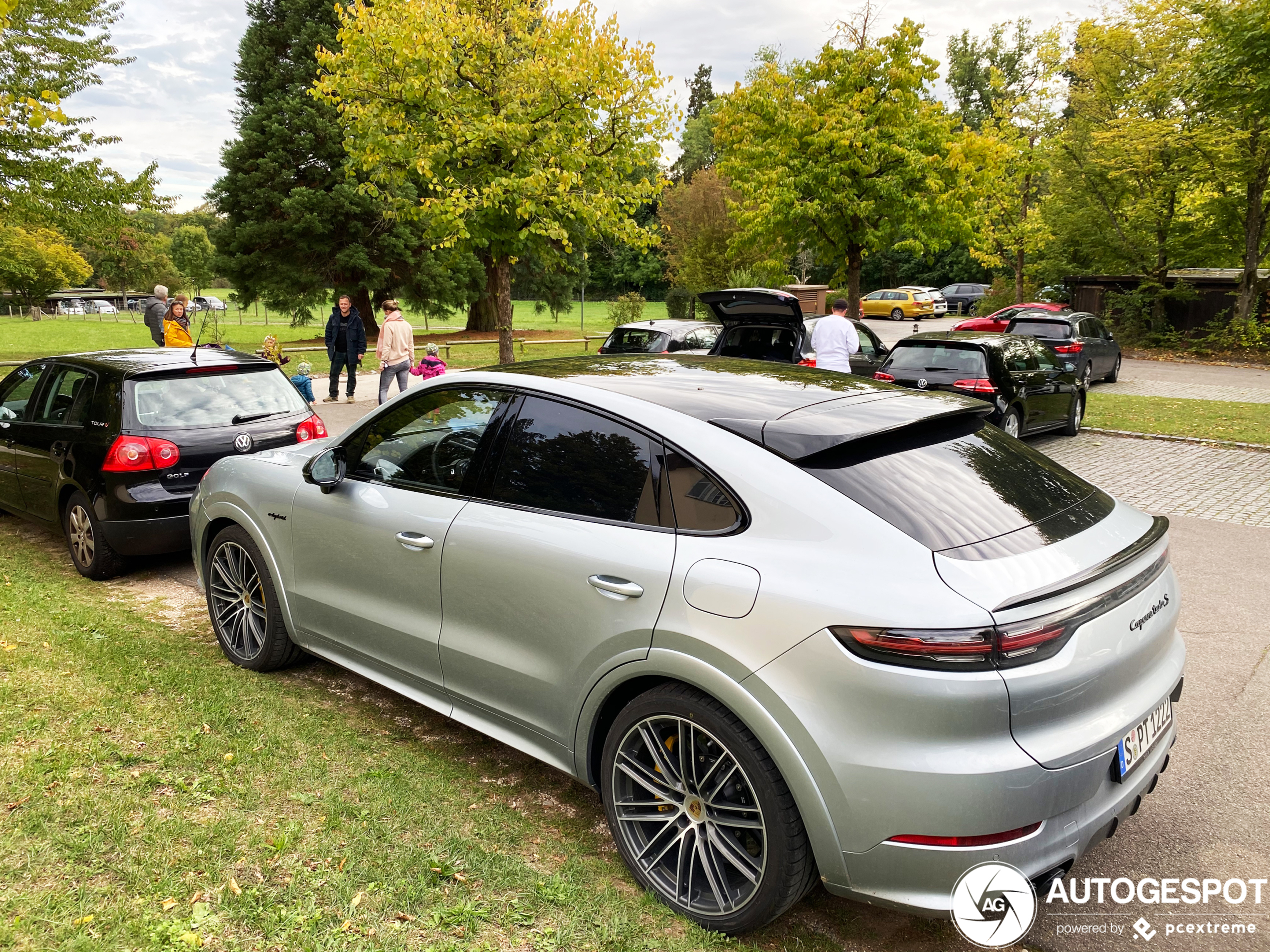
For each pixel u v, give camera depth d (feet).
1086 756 7.25
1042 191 108.17
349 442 12.61
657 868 8.84
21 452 21.66
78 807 9.30
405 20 39.96
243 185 100.58
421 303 111.86
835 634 7.25
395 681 11.80
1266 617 17.90
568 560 9.18
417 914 8.10
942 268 186.60
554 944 7.86
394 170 45.44
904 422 9.07
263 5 104.83
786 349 34.53
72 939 7.25
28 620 15.46
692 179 141.69
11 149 45.42
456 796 10.53
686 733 8.41
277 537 13.34
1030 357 37.01
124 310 291.99
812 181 58.29
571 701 9.32
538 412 10.30
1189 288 85.40
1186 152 76.59
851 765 7.15
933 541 7.62
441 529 10.63
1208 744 12.64
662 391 9.95
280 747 11.27
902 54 56.70
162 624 16.72
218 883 8.28
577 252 125.90
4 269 108.37
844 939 8.46
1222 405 50.55
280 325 152.15
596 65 41.83
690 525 8.54
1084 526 8.55
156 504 19.01
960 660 6.83
